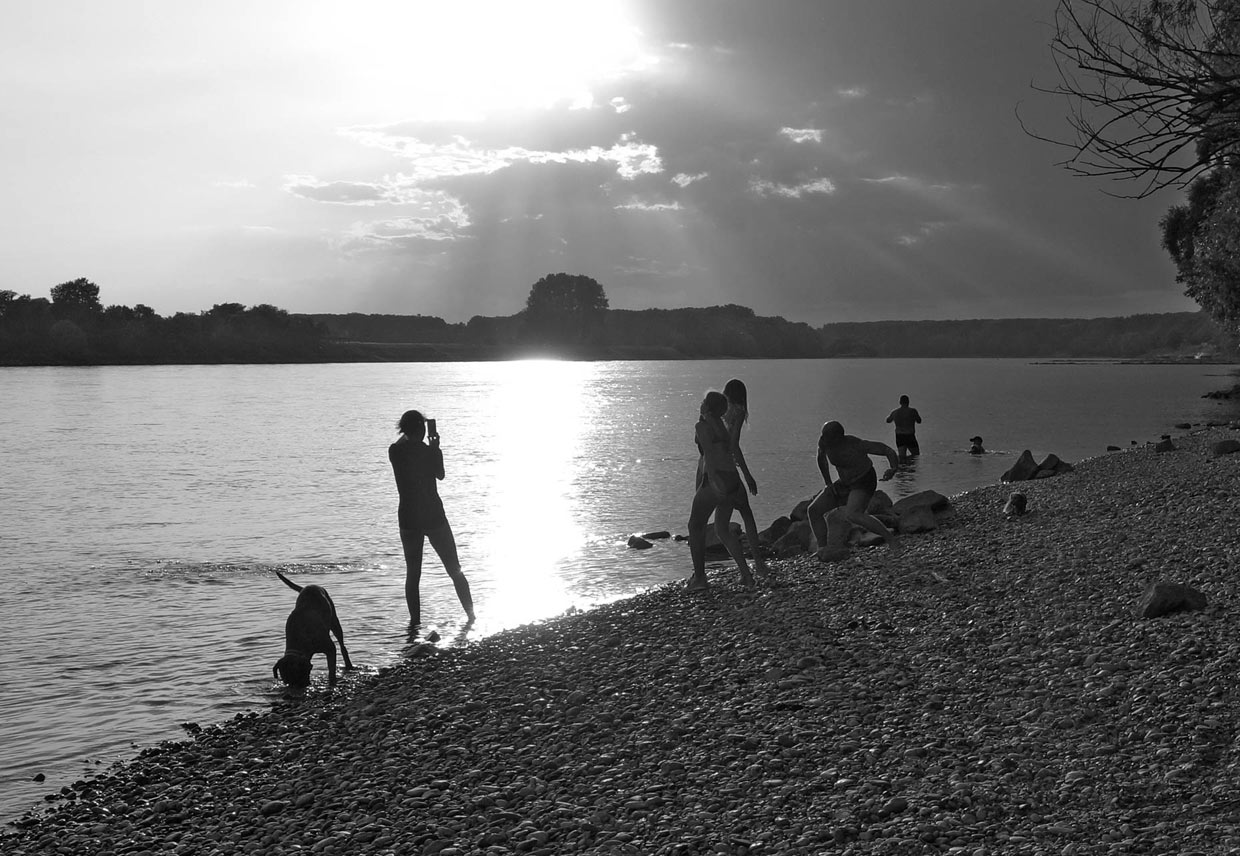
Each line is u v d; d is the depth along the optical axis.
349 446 37.25
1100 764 5.28
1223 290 36.84
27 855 5.62
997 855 4.37
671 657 8.71
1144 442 34.16
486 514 19.52
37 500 22.28
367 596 12.73
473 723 7.40
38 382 113.81
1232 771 4.95
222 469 29.09
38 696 8.80
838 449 13.84
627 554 15.45
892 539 13.60
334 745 7.22
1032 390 82.12
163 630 11.04
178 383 112.00
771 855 4.67
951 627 8.73
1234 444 22.48
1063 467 22.09
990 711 6.41
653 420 51.44
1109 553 11.26
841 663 7.95
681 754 6.24
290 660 8.73
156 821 6.06
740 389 11.75
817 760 5.86
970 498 18.06
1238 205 23.98
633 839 5.01
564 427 46.03
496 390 95.19
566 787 5.89
